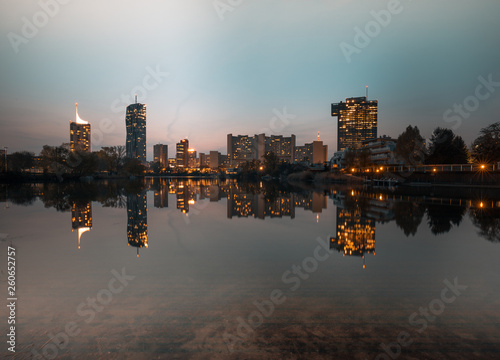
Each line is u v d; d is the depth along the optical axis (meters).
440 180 54.25
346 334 4.48
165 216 18.00
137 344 4.23
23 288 6.41
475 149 60.47
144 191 42.59
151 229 13.75
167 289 6.35
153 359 3.87
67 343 4.25
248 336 4.42
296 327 4.69
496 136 55.88
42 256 9.05
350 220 16.25
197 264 8.23
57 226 14.29
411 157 70.00
